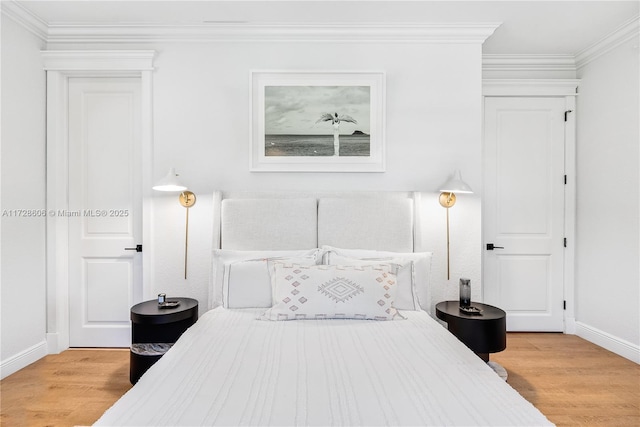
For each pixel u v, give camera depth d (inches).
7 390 96.1
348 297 86.4
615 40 121.8
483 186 141.2
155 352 93.0
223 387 53.3
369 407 47.7
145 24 115.3
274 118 118.3
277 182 118.7
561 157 140.7
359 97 118.3
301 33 117.4
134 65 117.3
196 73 118.1
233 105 118.3
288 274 90.9
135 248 123.2
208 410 47.1
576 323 139.6
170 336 97.9
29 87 112.6
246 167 118.4
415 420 44.8
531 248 141.2
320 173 118.8
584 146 137.0
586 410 87.7
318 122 118.5
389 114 119.1
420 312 94.8
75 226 123.4
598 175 130.2
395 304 94.8
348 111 118.5
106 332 123.3
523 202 141.0
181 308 99.7
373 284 88.7
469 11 108.7
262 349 68.1
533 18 112.7
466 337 94.2
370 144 118.5
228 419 44.9
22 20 108.3
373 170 118.0
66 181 123.2
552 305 141.5
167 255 116.9
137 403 49.2
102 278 123.6
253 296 95.2
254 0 103.0
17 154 108.1
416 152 118.8
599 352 122.7
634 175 115.4
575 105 140.4
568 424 82.1
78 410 86.7
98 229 123.6
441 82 118.8
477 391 52.4
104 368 108.7
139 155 123.0
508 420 45.1
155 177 117.6
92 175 123.7
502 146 140.9
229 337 74.5
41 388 97.0
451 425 43.9
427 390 52.4
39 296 116.0
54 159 119.5
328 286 87.8
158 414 46.3
